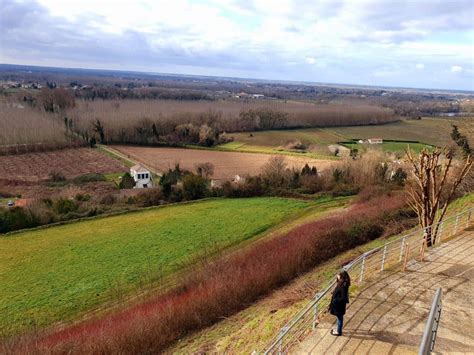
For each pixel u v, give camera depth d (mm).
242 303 22500
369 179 59094
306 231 32781
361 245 30828
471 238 21250
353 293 15320
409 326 13055
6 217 42719
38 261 34500
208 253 34906
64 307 26531
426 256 18984
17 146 89312
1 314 25812
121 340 18688
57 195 55688
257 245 34031
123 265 33125
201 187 56938
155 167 77625
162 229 42344
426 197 21109
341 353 11742
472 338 12516
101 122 102750
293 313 16516
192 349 18094
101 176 71875
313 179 61344
